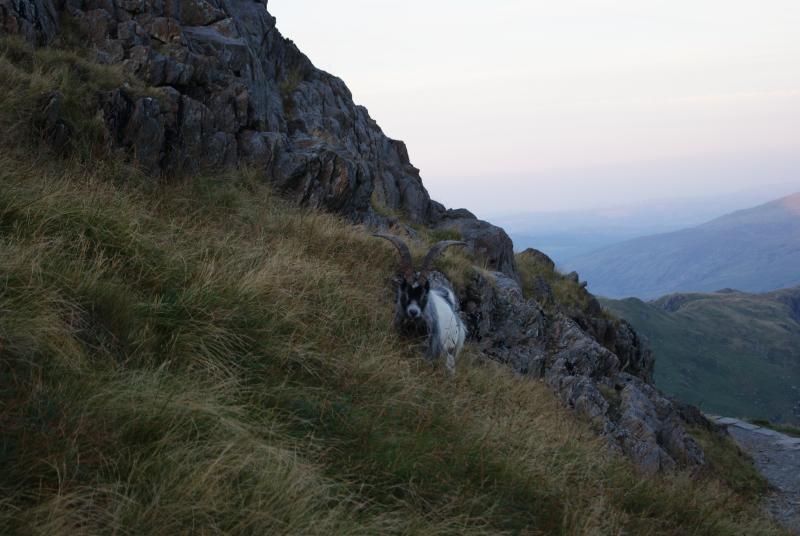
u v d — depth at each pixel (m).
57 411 4.01
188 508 3.61
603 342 21.83
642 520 6.70
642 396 13.23
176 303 5.81
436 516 4.77
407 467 5.12
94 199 6.88
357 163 13.76
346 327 7.63
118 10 11.41
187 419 4.39
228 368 5.46
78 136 8.97
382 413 5.83
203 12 13.55
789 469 19.30
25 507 3.37
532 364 11.91
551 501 5.75
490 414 7.28
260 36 16.50
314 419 5.38
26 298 4.75
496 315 13.13
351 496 4.44
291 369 6.07
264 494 3.97
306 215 11.20
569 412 10.59
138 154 9.61
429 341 8.09
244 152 11.78
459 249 15.62
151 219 7.55
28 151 8.22
